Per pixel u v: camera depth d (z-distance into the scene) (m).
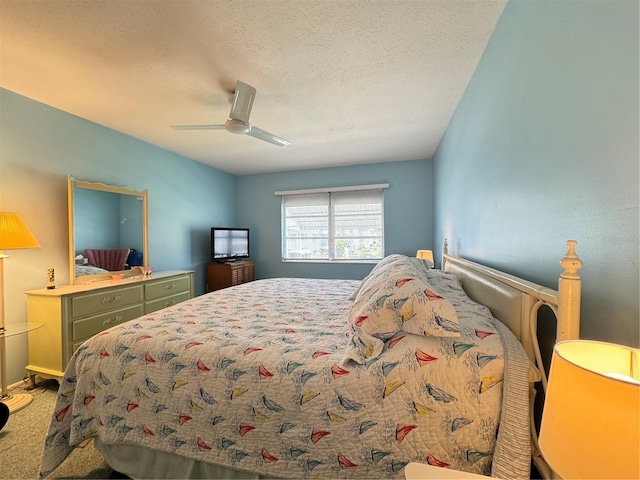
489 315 1.24
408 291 1.15
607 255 0.78
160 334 1.43
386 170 4.67
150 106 2.56
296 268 5.14
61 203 2.64
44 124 2.51
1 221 1.94
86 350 1.40
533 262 1.19
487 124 1.76
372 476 0.98
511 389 0.90
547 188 1.07
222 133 3.26
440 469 0.77
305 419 1.06
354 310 1.40
